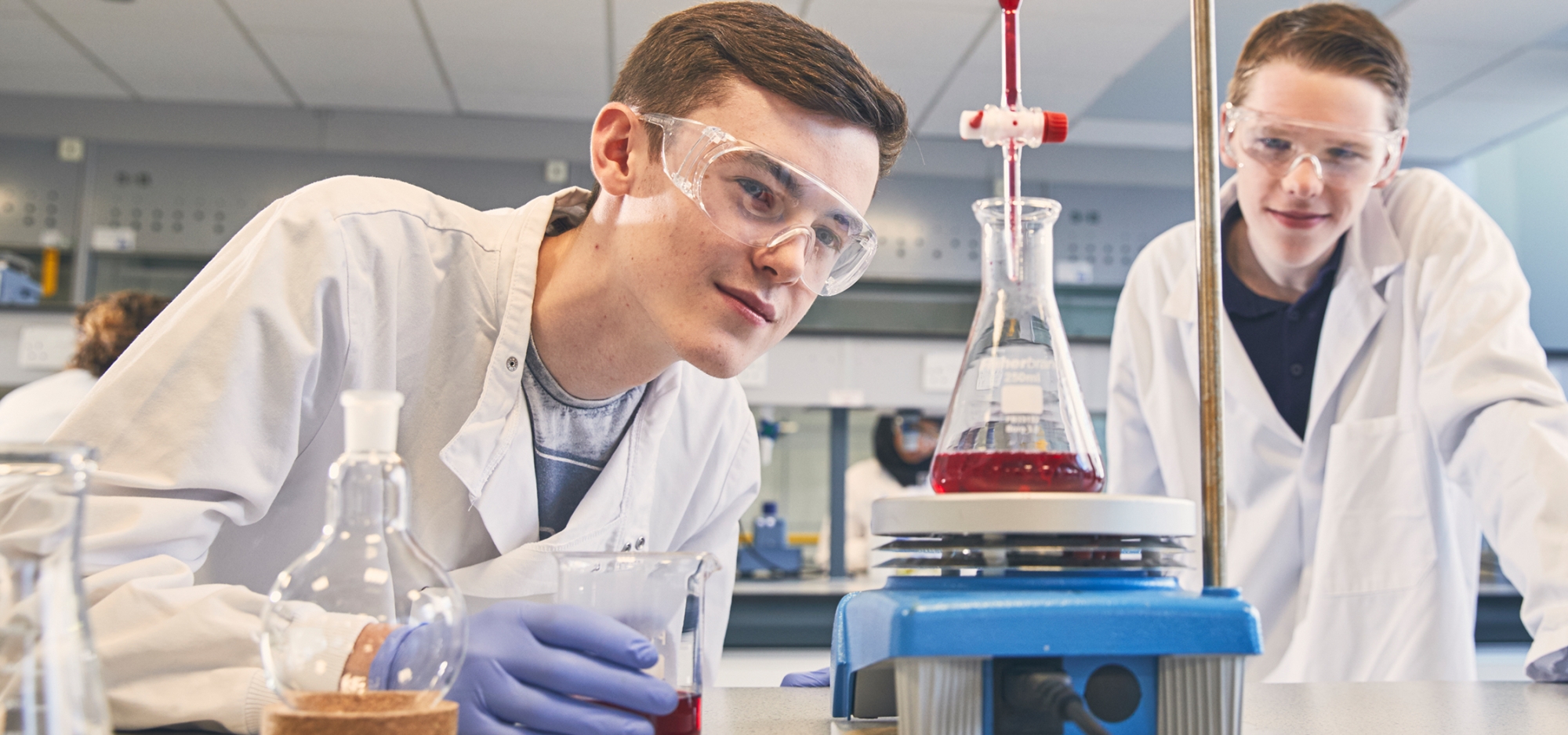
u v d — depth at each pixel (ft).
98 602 2.79
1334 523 6.25
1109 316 21.11
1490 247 5.75
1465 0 14.34
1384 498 6.20
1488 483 4.81
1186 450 6.60
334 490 2.15
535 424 3.95
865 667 2.54
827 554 14.12
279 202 3.72
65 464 1.57
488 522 3.75
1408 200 6.40
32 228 18.94
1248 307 6.54
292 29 15.74
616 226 3.61
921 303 21.01
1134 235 21.12
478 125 19.85
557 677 2.36
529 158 19.97
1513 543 4.48
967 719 2.24
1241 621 2.28
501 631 2.46
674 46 3.46
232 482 3.22
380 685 2.01
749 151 3.10
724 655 10.23
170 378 3.18
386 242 3.74
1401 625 6.14
